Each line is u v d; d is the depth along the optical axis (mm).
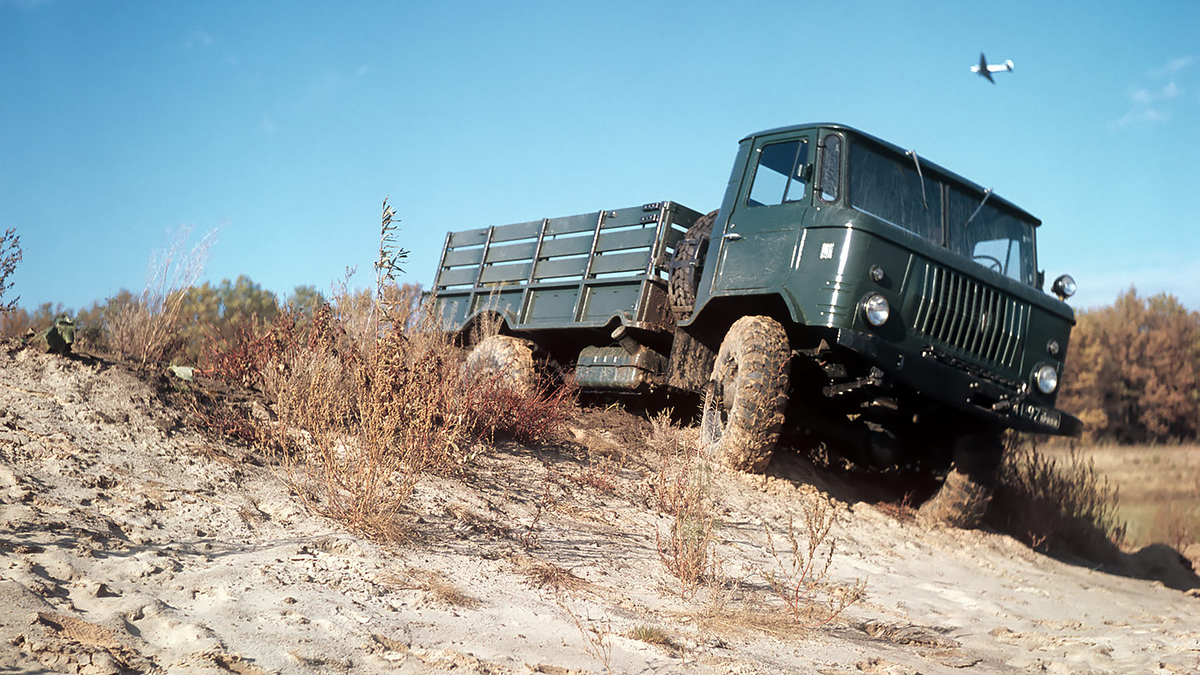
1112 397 29516
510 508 5613
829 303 7285
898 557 7117
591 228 9797
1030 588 7027
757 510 7121
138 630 3000
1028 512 10023
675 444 8031
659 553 5504
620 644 3750
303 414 5859
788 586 5469
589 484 6566
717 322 8711
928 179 8273
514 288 10547
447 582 4172
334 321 7320
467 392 6715
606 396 10055
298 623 3285
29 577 3172
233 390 6434
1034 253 8969
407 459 5441
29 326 6660
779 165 8141
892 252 7430
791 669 3820
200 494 4590
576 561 4988
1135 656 4898
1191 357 29516
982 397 7766
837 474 9492
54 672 2555
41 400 5094
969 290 7801
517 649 3463
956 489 8609
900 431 9078
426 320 7570
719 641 4070
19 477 4133
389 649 3219
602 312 9406
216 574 3643
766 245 7895
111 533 3855
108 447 4816
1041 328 8266
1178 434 29016
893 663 4148
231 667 2824
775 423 7668
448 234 12000
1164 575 9703
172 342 7500
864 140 7859
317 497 4949
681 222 9180
